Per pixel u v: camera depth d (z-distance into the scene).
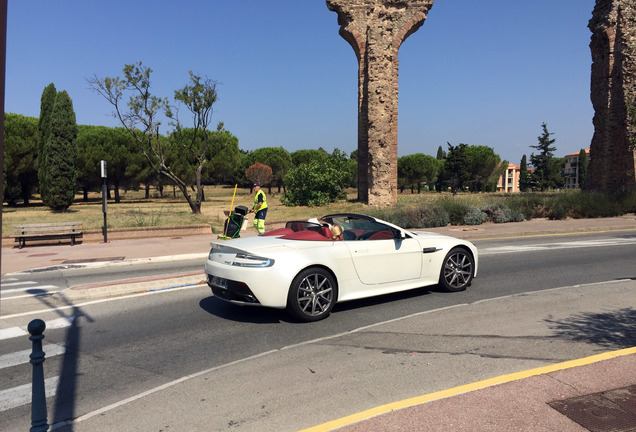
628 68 27.11
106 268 11.28
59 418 3.65
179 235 17.14
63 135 30.03
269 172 57.47
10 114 35.12
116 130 42.94
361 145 31.58
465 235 15.61
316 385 4.05
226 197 57.66
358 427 3.13
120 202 45.44
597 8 30.00
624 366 4.02
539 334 5.23
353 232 6.93
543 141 70.25
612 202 22.17
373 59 27.16
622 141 27.64
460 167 57.41
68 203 30.81
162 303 7.39
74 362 4.92
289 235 6.54
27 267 11.27
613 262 10.16
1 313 7.02
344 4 29.77
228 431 3.32
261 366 4.58
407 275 6.99
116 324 6.31
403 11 28.50
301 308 5.97
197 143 45.50
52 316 6.79
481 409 3.32
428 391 3.81
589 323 5.60
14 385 4.43
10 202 39.09
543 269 9.48
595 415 3.19
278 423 3.39
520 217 19.80
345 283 6.35
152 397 3.97
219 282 6.14
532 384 3.70
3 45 1.58
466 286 7.71
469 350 4.79
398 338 5.29
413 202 26.77
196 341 5.48
